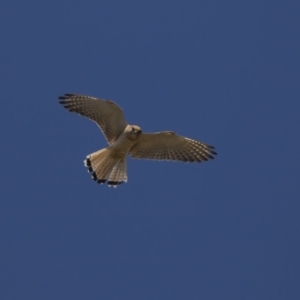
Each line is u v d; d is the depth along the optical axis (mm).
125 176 19828
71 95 19641
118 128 19969
